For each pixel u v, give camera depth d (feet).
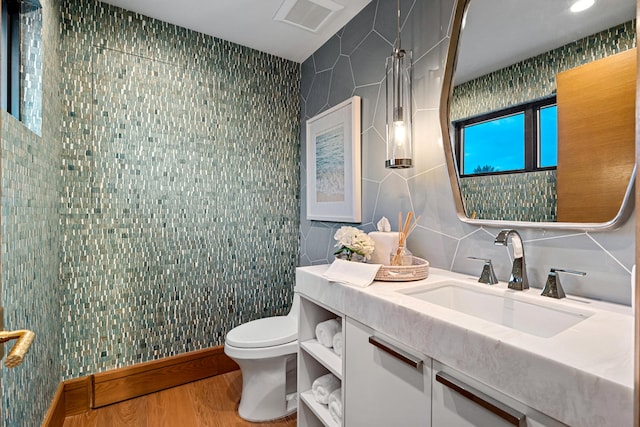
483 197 4.52
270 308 8.56
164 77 7.19
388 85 6.00
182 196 7.39
